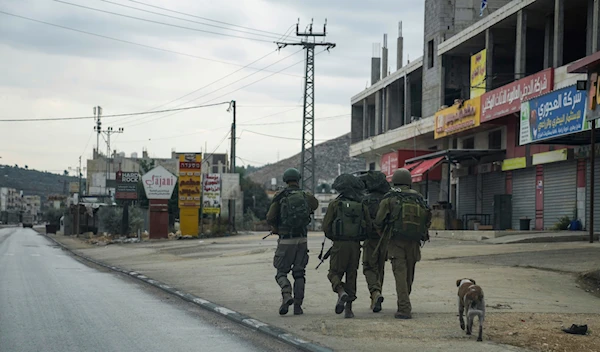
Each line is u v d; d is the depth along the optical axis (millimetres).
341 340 7059
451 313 8906
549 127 22328
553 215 26438
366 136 54500
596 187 23531
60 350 6750
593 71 17578
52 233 77875
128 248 33906
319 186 137875
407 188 8891
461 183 35312
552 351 6496
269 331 7664
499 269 14039
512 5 28672
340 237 8688
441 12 37812
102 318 8992
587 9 26719
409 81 44406
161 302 10930
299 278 9125
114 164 95750
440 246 21609
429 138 41656
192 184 42688
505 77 35781
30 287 13180
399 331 7559
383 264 9297
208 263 20141
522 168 28828
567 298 10516
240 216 62875
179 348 6895
